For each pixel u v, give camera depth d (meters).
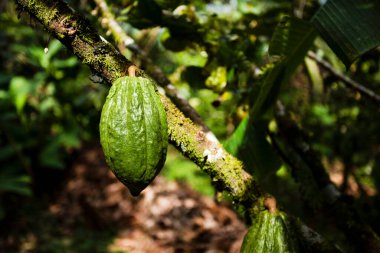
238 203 1.19
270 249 1.06
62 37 1.06
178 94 1.71
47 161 6.48
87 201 6.83
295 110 3.09
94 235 5.84
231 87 2.10
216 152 1.15
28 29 3.95
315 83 2.54
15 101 4.43
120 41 1.92
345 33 1.15
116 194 7.01
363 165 4.07
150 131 0.97
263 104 1.78
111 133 0.97
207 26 2.06
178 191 6.86
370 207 2.88
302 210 3.32
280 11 2.40
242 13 2.28
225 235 5.62
